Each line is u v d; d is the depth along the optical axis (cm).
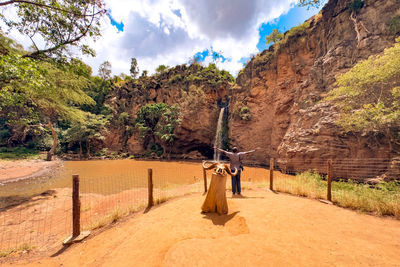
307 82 1816
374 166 1058
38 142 3362
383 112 963
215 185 394
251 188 726
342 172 1185
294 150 1505
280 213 366
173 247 245
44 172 1833
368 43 1383
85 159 3284
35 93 1079
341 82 1153
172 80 3919
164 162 2875
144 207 551
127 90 4491
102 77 5203
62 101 1459
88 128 3466
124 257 253
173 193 737
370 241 259
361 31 1464
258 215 358
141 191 852
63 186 1162
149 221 384
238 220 337
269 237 271
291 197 532
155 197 663
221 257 221
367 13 1458
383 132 1007
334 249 236
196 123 3300
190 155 3494
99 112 4322
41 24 936
